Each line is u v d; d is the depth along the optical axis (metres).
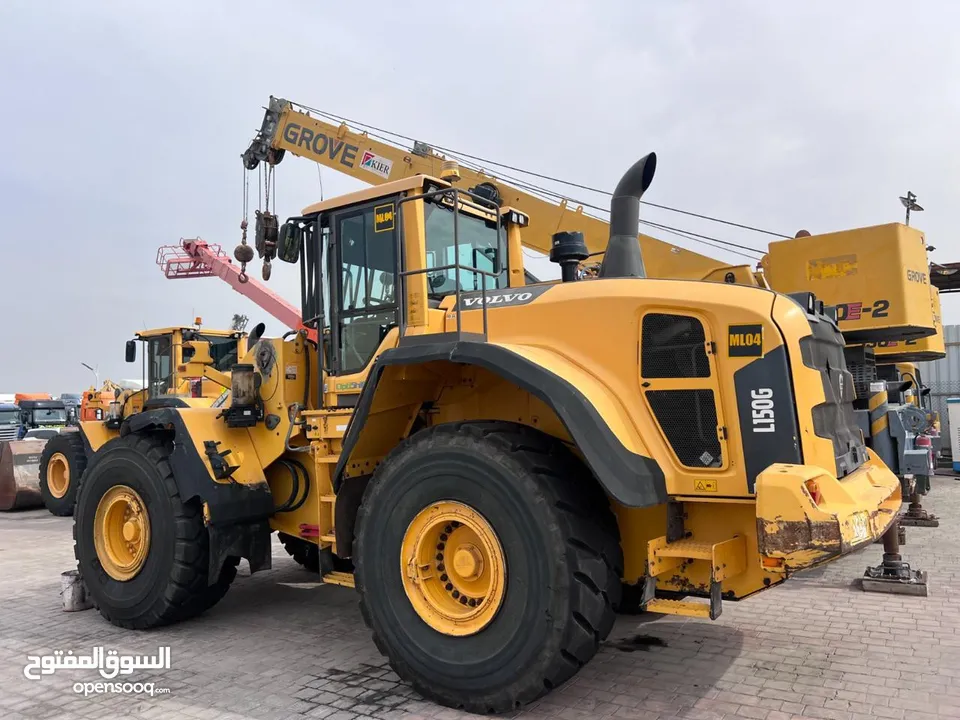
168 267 16.97
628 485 2.94
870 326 6.45
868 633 4.20
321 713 3.26
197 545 4.54
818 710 3.16
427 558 3.43
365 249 4.34
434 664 3.25
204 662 4.01
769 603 4.86
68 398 25.88
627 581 3.44
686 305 3.22
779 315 3.12
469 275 4.62
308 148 9.79
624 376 3.33
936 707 3.17
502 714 3.17
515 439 3.23
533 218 8.34
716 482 3.12
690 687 3.45
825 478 2.91
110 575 4.83
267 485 4.77
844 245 6.59
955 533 7.09
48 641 4.45
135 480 4.72
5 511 11.30
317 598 5.44
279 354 4.69
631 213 4.02
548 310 3.58
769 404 3.06
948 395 14.12
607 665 3.75
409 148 9.10
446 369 3.75
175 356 11.67
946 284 11.55
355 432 3.62
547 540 2.99
